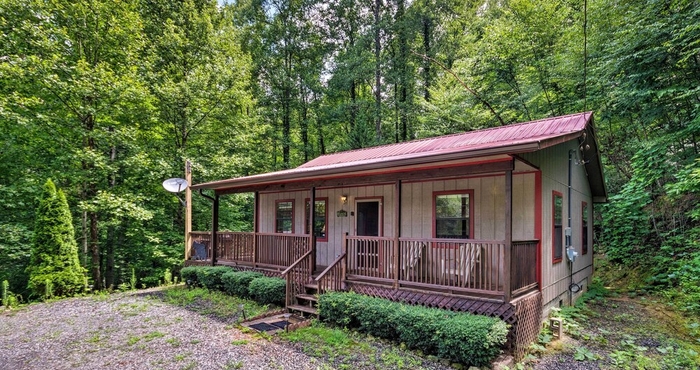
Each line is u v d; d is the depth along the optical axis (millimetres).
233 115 14719
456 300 5449
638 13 9227
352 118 20234
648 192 10062
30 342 5617
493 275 6172
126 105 11969
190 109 13164
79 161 11000
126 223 13477
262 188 9234
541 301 5961
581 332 5930
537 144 4395
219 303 7801
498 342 4418
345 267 6949
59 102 10906
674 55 8633
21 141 10867
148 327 6258
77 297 8961
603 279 10328
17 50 10102
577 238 8469
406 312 5109
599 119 11461
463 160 5289
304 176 7180
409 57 19406
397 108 19438
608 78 10109
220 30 15906
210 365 4570
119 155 12461
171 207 14094
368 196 8680
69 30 11117
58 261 9164
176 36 13453
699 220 9125
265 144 19203
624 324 6449
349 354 4879
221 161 13383
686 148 9445
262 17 20969
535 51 13602
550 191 6637
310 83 20719
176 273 13453
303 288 7359
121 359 4828
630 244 10500
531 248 5844
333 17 21578
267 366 4516
